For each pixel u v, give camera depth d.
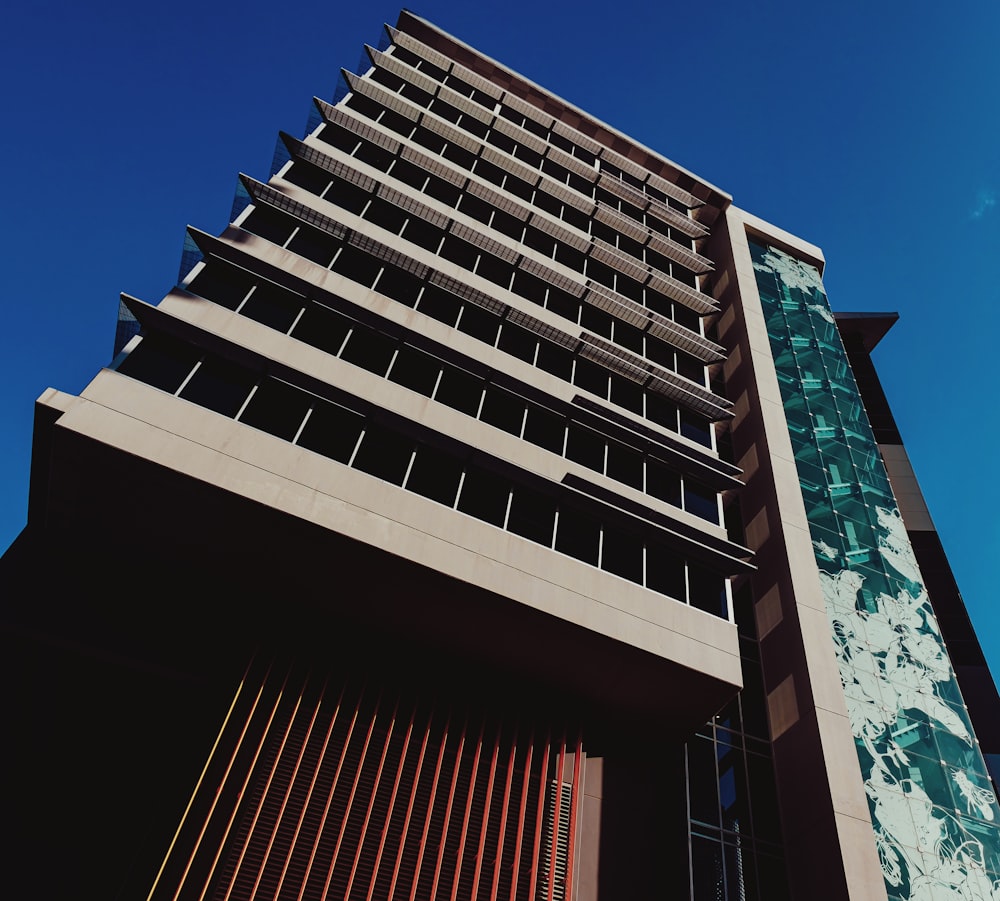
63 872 15.45
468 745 19.25
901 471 43.69
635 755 22.09
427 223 28.92
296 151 27.23
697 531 23.44
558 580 19.83
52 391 16.95
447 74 38.97
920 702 24.91
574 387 26.53
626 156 44.34
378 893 16.05
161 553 18.53
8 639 17.42
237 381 19.28
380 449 20.09
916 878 20.16
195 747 17.17
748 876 20.52
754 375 34.22
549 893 17.52
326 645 19.66
